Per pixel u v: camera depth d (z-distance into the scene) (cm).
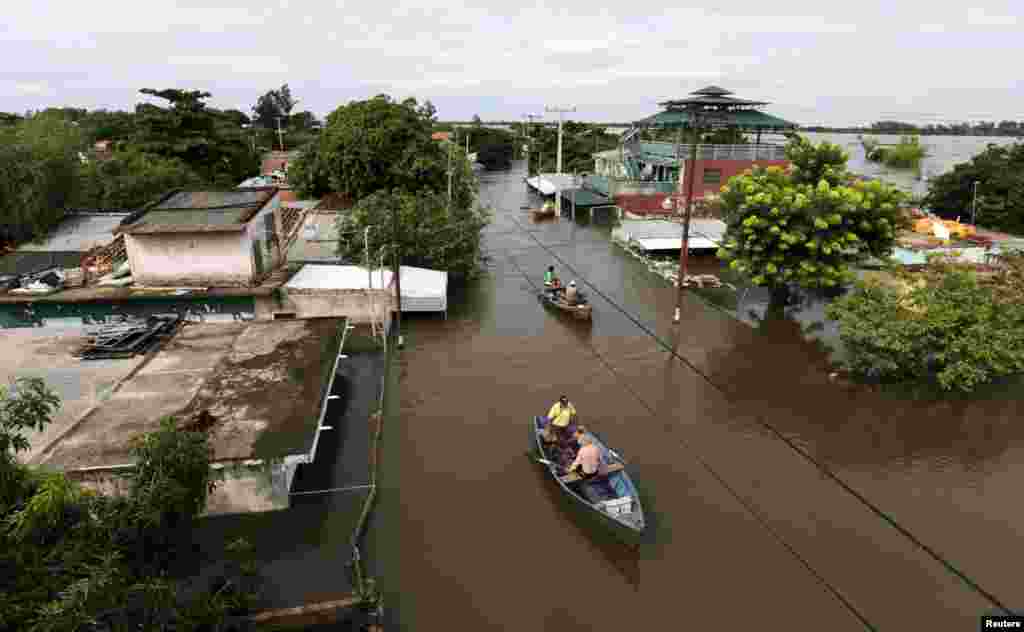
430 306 2325
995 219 3838
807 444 1511
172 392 1371
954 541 1169
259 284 2162
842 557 1134
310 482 1326
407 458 1443
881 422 1611
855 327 1772
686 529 1212
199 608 833
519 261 3328
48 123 3222
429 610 1013
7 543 625
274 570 1068
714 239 3294
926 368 1817
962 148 14588
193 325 1789
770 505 1282
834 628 980
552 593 1053
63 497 640
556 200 4706
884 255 2186
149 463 837
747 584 1072
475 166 8475
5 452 680
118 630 688
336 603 937
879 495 1311
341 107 4278
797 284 2400
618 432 1576
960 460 1438
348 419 1605
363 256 2502
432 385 1825
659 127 4406
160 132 4222
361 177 3803
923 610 1012
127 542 775
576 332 2270
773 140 4269
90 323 2062
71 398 1538
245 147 4919
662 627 984
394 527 1204
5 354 1814
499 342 2164
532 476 1380
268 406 1315
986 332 1658
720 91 3806
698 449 1495
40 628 579
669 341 2180
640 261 3272
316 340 1677
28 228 2677
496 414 1659
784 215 2078
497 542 1173
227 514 1209
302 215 3147
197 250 2103
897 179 6806
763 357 2033
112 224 2798
